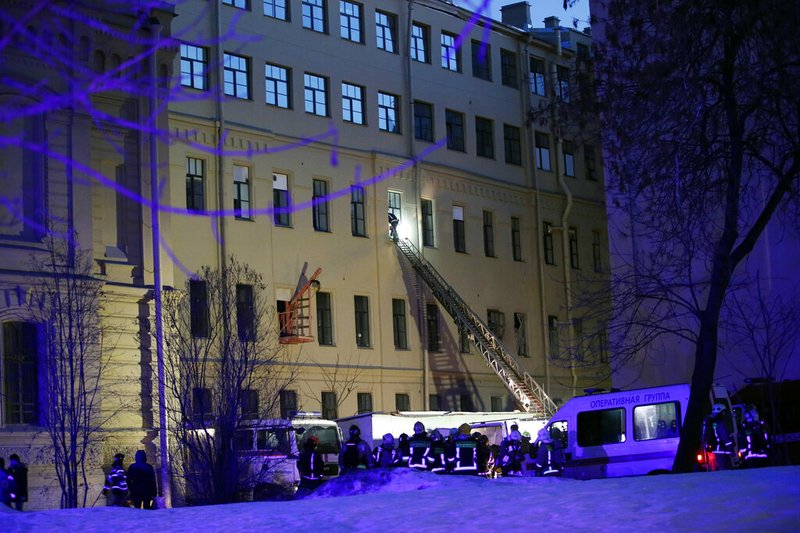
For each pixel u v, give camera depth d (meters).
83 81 36.47
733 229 22.91
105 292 35.66
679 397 25.58
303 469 26.31
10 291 33.59
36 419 33.97
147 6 38.44
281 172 45.34
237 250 42.97
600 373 56.19
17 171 34.81
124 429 35.22
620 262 34.56
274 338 43.47
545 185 56.91
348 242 47.28
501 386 53.06
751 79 21.95
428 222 51.09
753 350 33.81
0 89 34.72
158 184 36.88
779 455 29.75
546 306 55.59
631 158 23.73
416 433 27.30
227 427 30.03
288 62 46.19
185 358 32.78
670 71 22.28
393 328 48.56
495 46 55.72
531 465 29.30
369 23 49.75
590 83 24.44
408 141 50.50
